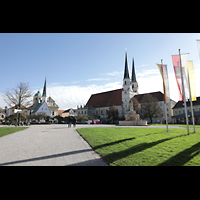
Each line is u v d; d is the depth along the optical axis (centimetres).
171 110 7450
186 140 1032
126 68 9138
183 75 1572
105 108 9638
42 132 1775
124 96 8869
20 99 4234
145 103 6625
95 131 1686
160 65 1681
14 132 1794
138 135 1281
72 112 11106
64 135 1448
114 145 880
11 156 694
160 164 558
